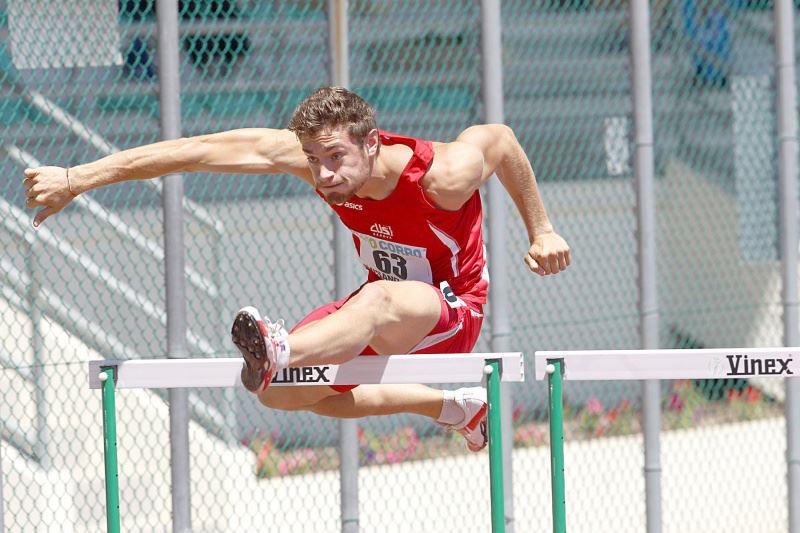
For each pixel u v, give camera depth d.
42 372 19.83
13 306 19.14
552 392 10.42
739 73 31.55
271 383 10.02
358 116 10.05
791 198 19.61
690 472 26.69
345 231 16.86
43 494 19.58
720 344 33.06
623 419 30.52
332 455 26.20
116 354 21.00
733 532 22.62
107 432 10.38
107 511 10.41
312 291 26.92
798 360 10.38
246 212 25.61
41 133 19.50
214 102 22.69
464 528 22.78
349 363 10.05
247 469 23.42
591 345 31.56
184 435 16.09
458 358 10.12
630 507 25.17
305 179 11.05
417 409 12.37
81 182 10.56
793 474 19.59
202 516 21.75
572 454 28.33
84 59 16.42
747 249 31.73
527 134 30.44
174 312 16.08
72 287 22.05
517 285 30.20
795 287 19.75
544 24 30.36
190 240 24.56
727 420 31.64
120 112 20.48
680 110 32.09
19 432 19.88
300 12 22.67
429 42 27.27
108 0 16.48
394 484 25.44
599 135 31.12
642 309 18.69
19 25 16.11
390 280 11.34
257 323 8.99
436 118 27.39
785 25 19.45
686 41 31.44
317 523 22.69
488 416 10.26
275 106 23.34
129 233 20.67
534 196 11.49
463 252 11.27
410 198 10.43
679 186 33.16
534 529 23.05
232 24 21.17
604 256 31.78
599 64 30.86
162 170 10.75
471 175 10.48
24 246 19.25
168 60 15.80
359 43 26.64
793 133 19.64
